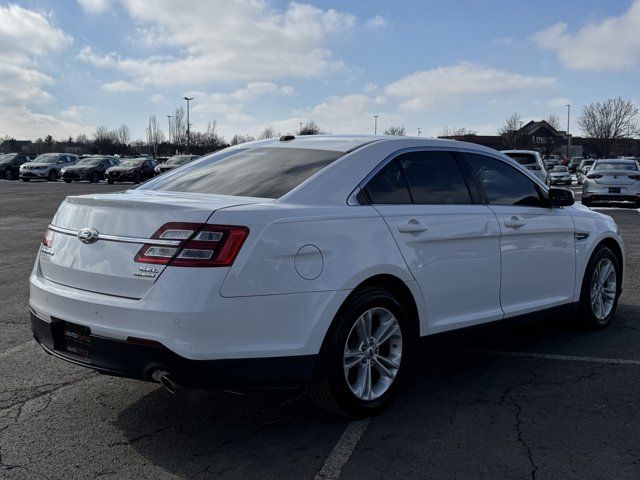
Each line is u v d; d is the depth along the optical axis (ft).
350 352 12.21
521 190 16.56
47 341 12.21
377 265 12.25
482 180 15.51
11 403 13.24
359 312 12.01
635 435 11.75
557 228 16.81
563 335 18.56
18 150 305.53
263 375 10.90
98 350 11.14
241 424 12.29
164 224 10.75
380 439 11.60
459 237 13.99
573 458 10.83
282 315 11.02
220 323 10.44
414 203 13.65
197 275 10.42
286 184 12.52
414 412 12.85
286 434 11.83
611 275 19.40
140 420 12.44
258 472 10.37
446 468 10.50
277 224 11.10
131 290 10.85
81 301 11.30
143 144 312.09
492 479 10.12
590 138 241.35
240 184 13.05
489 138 280.92
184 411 12.91
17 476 10.16
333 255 11.68
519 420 12.42
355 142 14.10
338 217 12.01
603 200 62.59
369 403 12.44
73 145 302.45
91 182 123.03
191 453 11.04
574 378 14.85
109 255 11.20
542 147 292.20
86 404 13.21
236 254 10.59
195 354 10.33
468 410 12.95
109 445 11.34
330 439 11.60
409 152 14.16
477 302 14.67
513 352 16.94
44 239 12.89
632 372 15.29
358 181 12.89
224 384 10.64
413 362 16.15
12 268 28.40
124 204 11.25
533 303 16.33
